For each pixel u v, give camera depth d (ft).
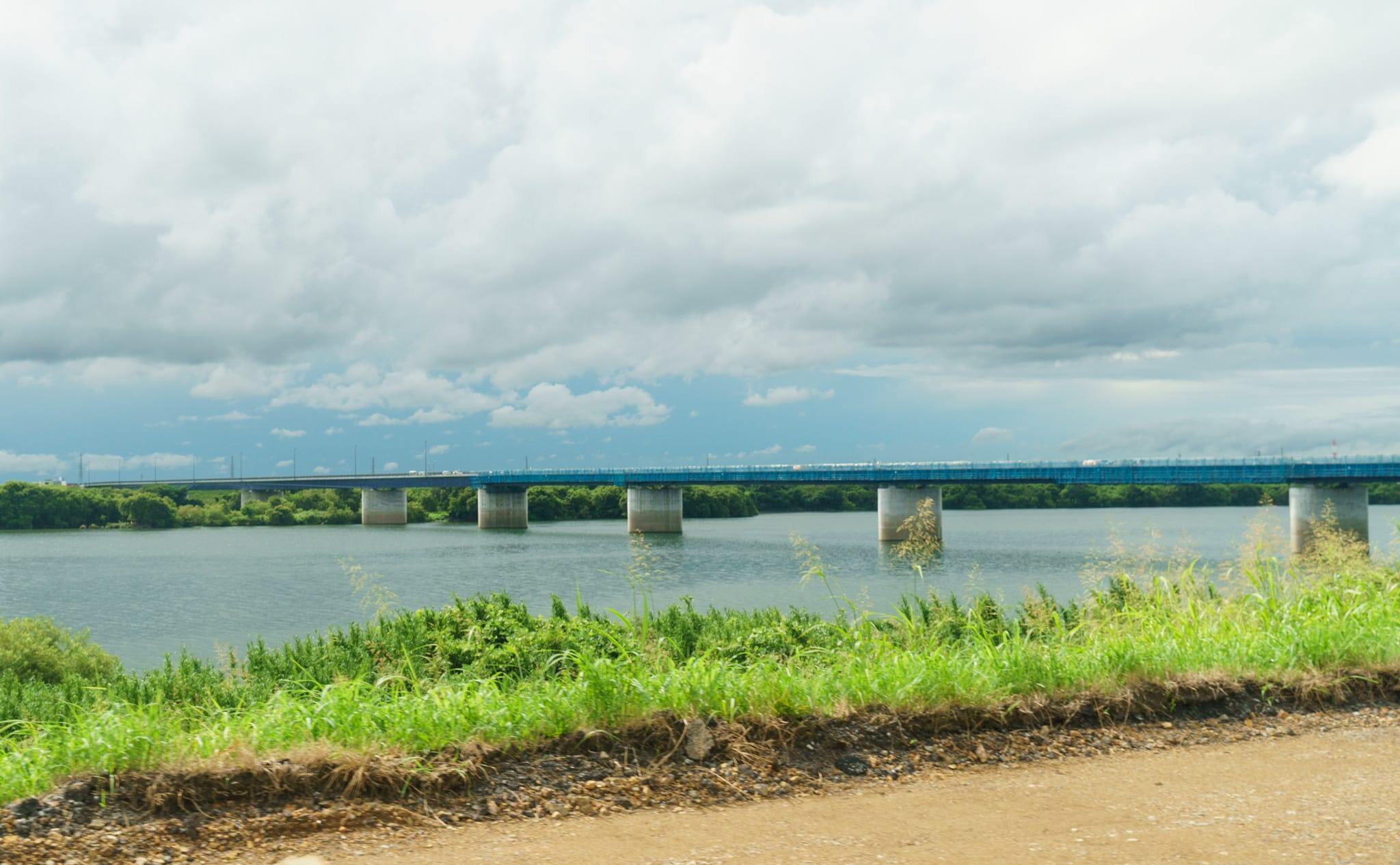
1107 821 20.68
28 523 609.42
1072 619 45.96
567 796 21.98
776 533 472.03
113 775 20.65
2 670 70.44
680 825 20.67
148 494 640.58
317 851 18.92
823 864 18.16
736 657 41.19
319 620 177.17
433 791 21.61
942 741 26.48
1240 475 338.13
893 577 220.43
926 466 391.86
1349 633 36.91
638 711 25.22
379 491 647.56
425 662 40.11
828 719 26.07
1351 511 323.37
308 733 23.48
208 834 19.33
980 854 18.60
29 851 18.17
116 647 142.51
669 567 262.88
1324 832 19.66
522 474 545.85
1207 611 42.96
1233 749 27.12
